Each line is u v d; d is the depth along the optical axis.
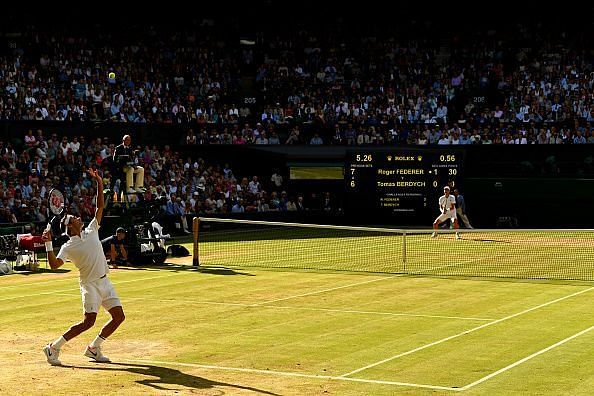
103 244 31.70
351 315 21.41
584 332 19.11
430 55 58.25
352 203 48.94
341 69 57.19
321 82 56.16
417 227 48.50
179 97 52.72
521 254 35.41
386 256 34.81
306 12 59.44
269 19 58.72
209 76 55.00
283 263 32.56
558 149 49.84
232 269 30.78
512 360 16.39
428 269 30.69
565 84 54.75
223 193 48.34
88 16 54.94
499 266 31.48
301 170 50.94
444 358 16.55
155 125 49.62
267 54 57.69
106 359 16.31
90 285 16.03
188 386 14.41
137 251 31.64
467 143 51.19
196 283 27.19
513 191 48.91
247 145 50.78
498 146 50.19
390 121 53.47
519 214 49.06
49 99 47.16
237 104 54.59
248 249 37.59
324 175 50.94
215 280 27.88
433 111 54.34
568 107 52.59
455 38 59.47
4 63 48.53
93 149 45.66
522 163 50.12
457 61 57.59
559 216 48.69
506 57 57.59
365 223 49.56
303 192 51.22
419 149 49.41
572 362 16.19
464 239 41.88
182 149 50.50
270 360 16.44
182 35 56.66
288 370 15.61
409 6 59.94
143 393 13.97
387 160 48.62
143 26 56.16
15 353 17.09
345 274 29.39
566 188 48.38
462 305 22.91
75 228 15.98
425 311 21.97
